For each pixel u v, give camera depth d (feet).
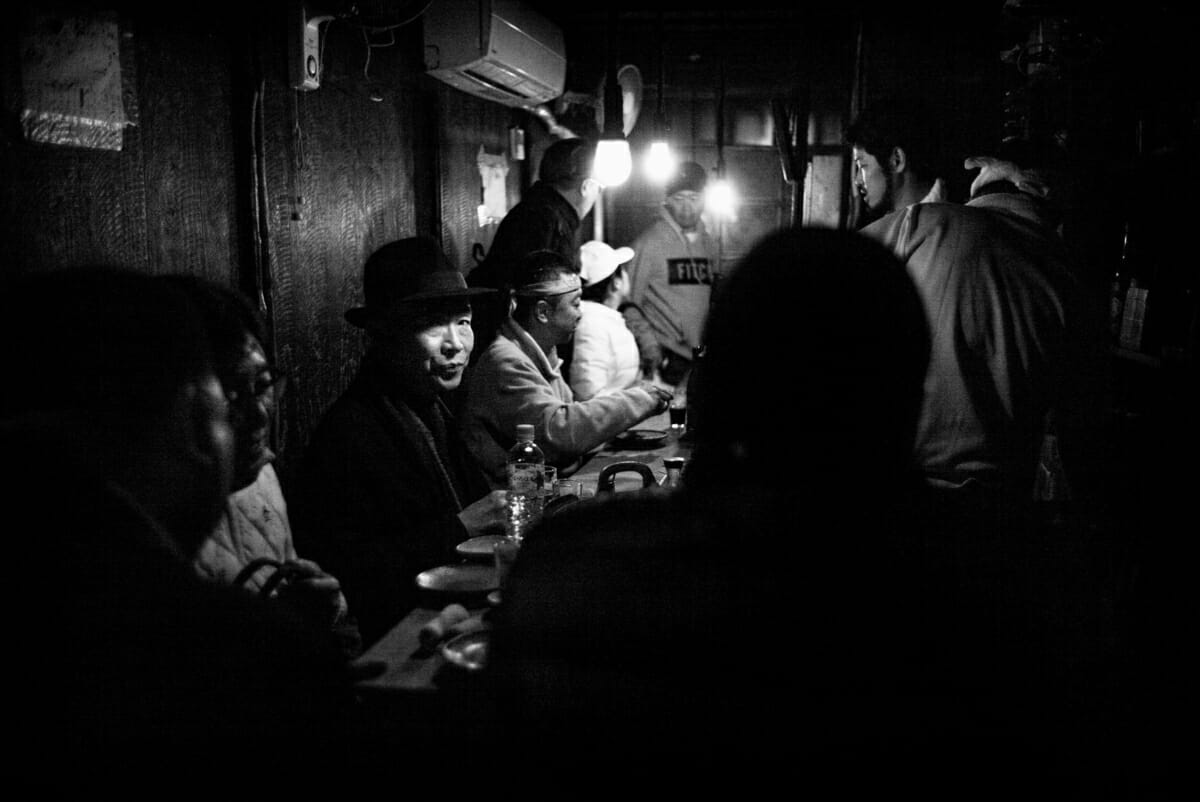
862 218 18.88
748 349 3.30
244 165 9.32
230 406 5.37
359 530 8.14
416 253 8.73
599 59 20.76
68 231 6.82
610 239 22.43
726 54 21.20
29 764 3.20
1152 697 7.92
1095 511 7.65
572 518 3.38
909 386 3.30
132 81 7.52
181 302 3.81
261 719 3.47
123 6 7.38
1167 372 9.46
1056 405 7.45
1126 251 11.12
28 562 3.26
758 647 3.12
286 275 10.37
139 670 3.31
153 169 7.88
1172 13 9.99
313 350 11.12
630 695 3.19
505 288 12.01
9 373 3.54
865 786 3.15
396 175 13.83
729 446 3.38
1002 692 3.16
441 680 5.39
